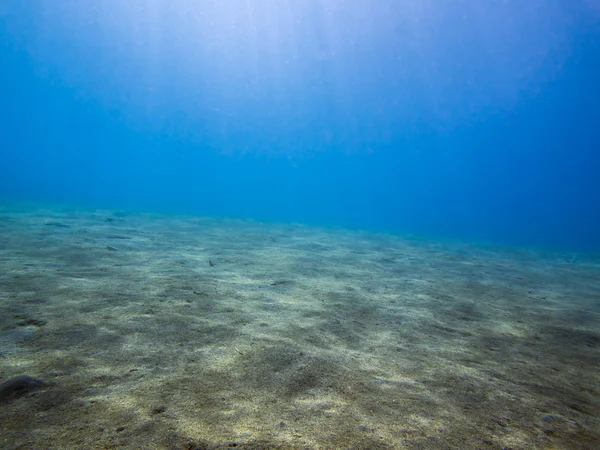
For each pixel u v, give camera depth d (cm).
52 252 532
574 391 236
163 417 166
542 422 192
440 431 174
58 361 213
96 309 308
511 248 1290
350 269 624
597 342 341
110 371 206
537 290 580
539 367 272
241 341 267
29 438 145
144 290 379
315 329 310
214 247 743
